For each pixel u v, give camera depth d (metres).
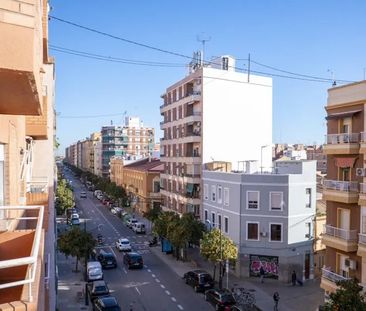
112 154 133.62
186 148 49.50
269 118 50.22
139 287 33.31
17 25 4.00
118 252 47.00
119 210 75.75
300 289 32.62
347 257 22.62
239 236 35.84
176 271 38.47
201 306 28.61
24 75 4.13
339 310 17.19
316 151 98.81
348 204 22.53
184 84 50.91
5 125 7.43
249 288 32.78
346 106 23.03
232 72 48.12
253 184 35.44
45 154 19.38
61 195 65.00
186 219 39.84
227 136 47.69
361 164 21.92
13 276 5.91
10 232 6.20
